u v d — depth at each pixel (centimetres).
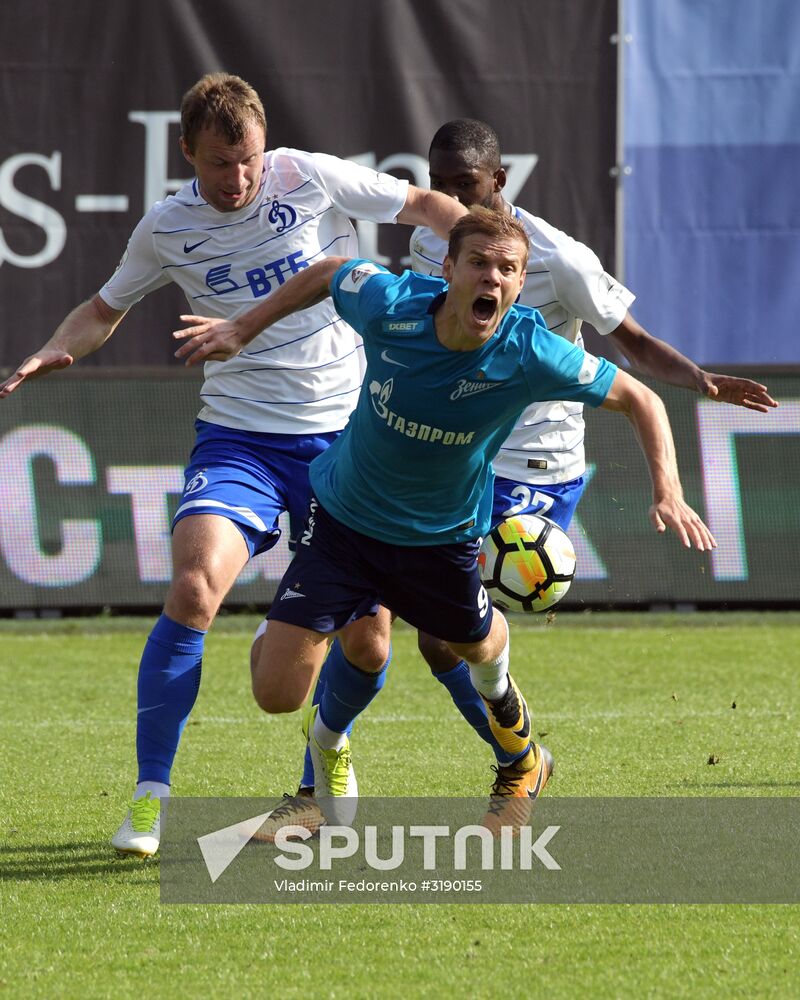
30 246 3988
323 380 1722
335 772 1662
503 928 1279
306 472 1719
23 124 3975
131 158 3997
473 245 1268
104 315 1773
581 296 1747
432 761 2064
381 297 1368
